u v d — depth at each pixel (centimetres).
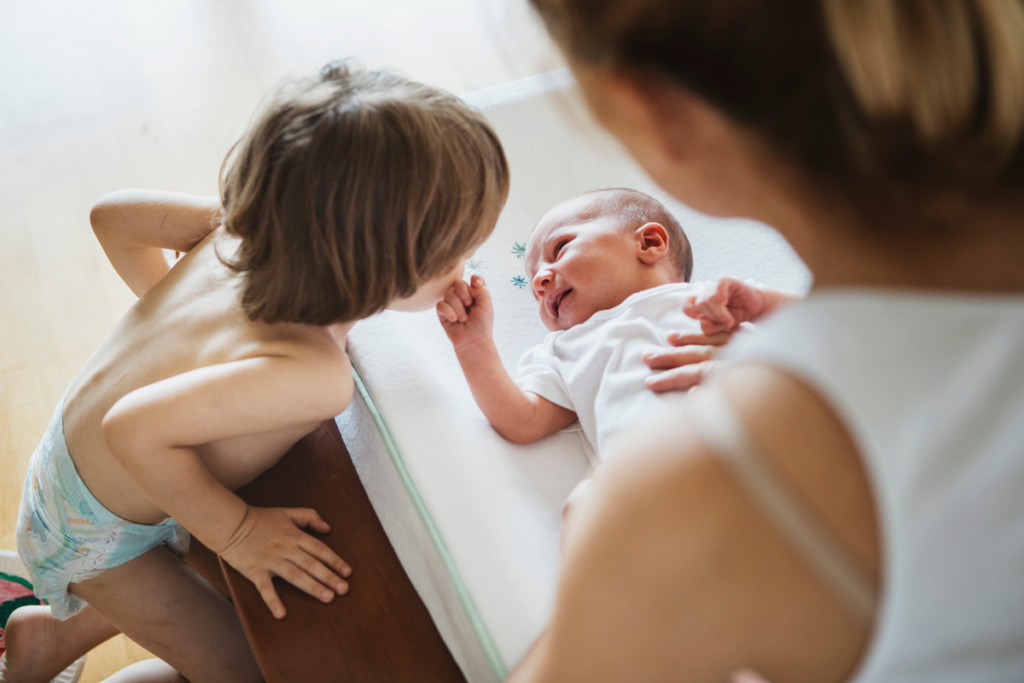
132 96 210
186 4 232
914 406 32
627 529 36
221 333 86
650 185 132
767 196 38
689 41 33
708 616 37
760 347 36
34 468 97
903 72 29
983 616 33
